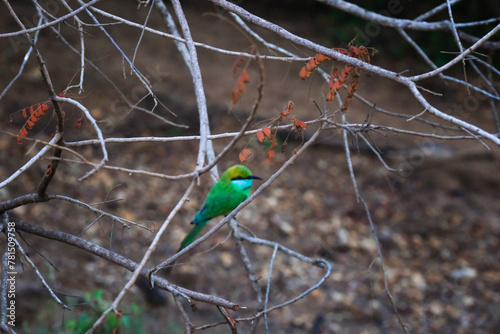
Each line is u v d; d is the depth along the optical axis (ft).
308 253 37.70
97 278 30.48
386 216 42.83
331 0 14.89
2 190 35.35
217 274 34.19
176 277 32.91
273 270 35.65
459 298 35.50
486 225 43.39
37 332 23.70
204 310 30.63
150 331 26.94
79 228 34.58
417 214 43.73
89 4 9.61
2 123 42.27
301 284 34.94
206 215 17.30
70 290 28.19
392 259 38.58
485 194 47.11
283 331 30.37
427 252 39.81
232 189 17.31
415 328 32.42
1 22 53.01
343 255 38.22
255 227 38.88
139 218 36.83
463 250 40.57
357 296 34.63
